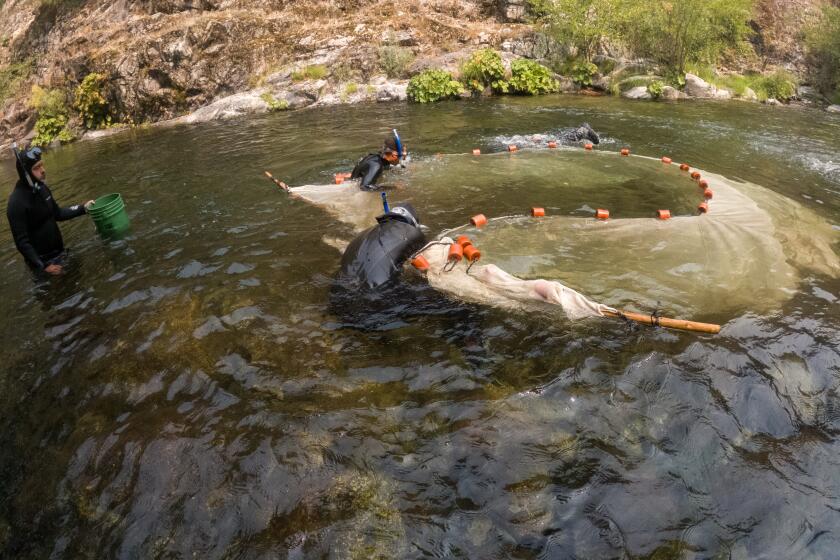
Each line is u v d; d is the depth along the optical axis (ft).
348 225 19.92
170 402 11.19
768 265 15.25
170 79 51.34
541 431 9.91
